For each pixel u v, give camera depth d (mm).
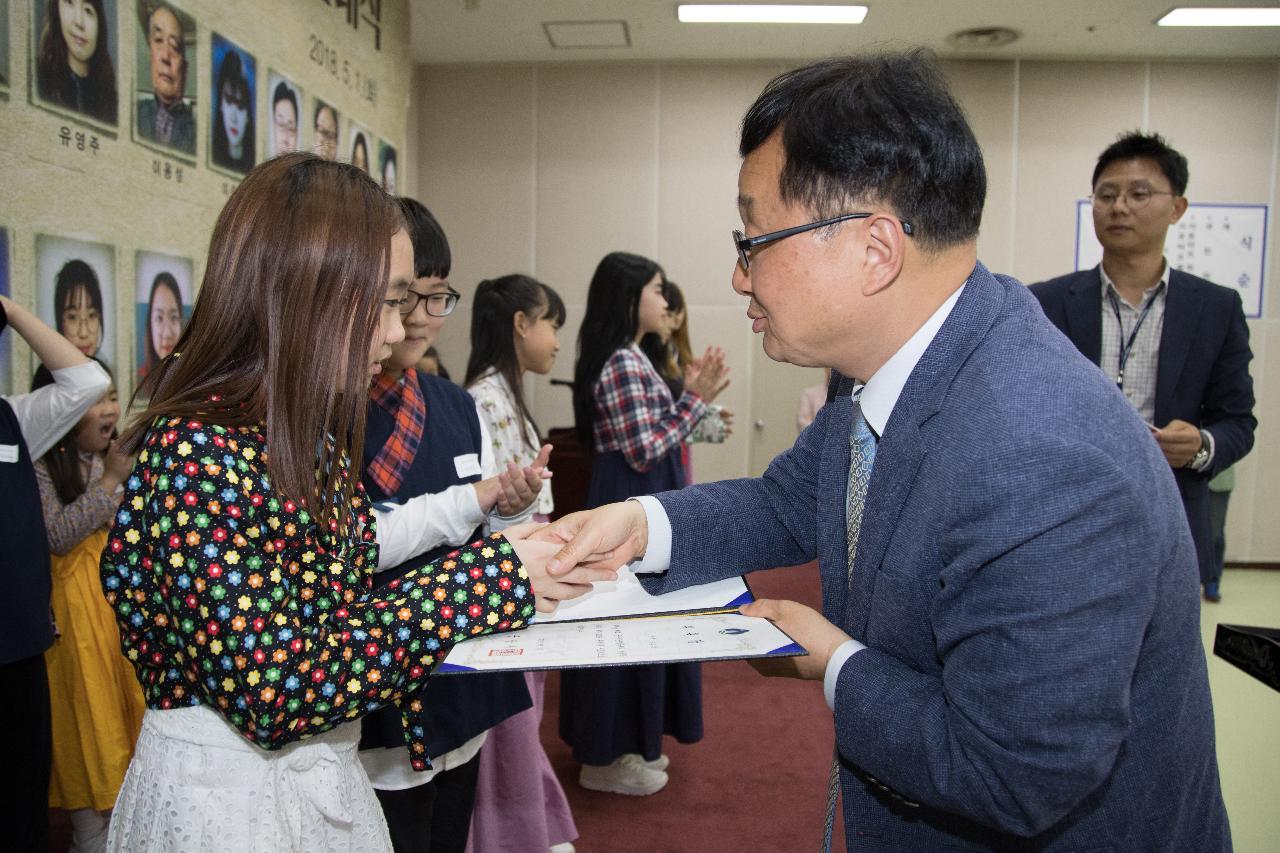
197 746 857
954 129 778
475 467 1494
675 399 2885
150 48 1921
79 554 1953
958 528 720
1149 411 2076
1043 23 4551
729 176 5293
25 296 1611
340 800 937
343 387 888
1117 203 1997
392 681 808
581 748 2502
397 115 3324
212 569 760
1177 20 4496
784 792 2598
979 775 688
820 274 787
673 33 4750
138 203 1907
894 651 817
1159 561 693
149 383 910
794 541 1087
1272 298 5227
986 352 771
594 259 5355
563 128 5305
